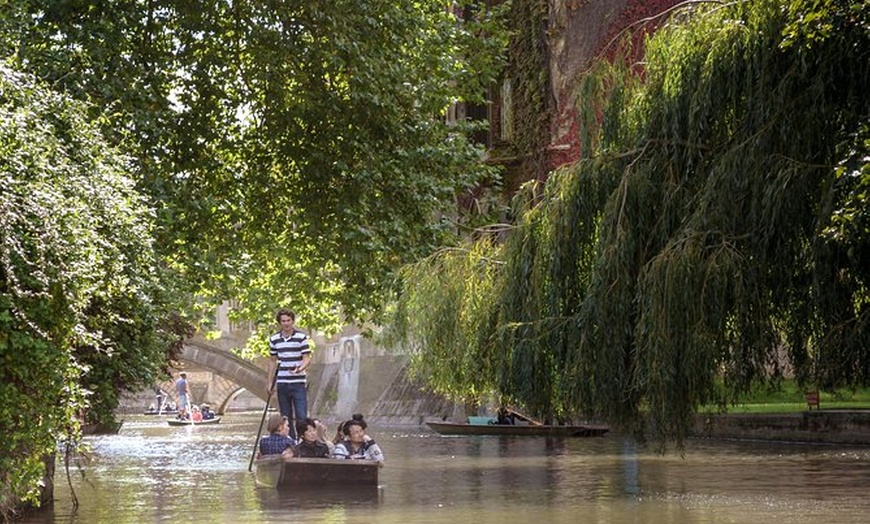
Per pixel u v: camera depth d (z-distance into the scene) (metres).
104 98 31.30
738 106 18.05
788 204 16.66
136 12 33.91
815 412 37.34
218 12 35.00
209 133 35.00
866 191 14.67
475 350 21.55
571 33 48.59
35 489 15.84
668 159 18.70
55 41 31.36
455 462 30.58
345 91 36.50
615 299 18.44
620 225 18.62
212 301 37.81
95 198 15.92
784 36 17.06
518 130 50.75
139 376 23.47
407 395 59.22
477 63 41.06
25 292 13.49
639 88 19.92
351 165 35.84
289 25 35.28
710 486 22.73
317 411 69.75
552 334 19.56
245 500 20.73
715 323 17.11
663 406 17.34
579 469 27.58
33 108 15.26
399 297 24.84
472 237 24.58
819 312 16.33
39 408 14.30
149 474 27.66
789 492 21.42
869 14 15.72
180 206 33.78
